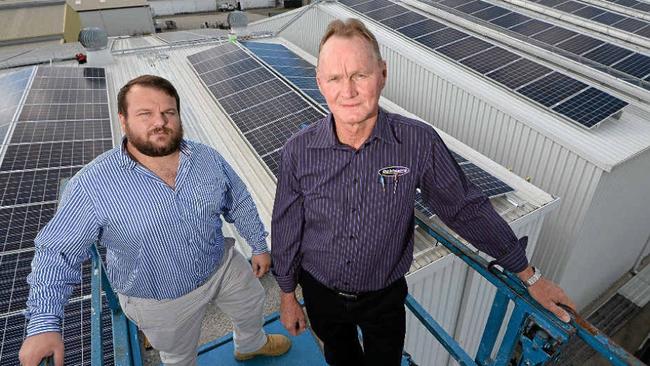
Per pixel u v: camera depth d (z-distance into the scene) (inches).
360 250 102.7
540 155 466.3
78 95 464.8
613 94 503.8
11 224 249.8
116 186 109.9
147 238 116.6
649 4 839.1
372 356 128.7
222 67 573.0
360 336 171.9
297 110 430.9
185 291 132.0
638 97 514.6
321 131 95.9
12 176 299.9
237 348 172.9
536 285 96.4
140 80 110.0
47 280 101.9
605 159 409.7
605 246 546.6
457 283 323.3
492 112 502.9
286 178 102.5
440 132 459.2
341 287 112.3
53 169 317.1
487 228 96.2
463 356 127.9
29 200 275.3
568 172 445.1
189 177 120.1
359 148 91.4
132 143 111.3
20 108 409.7
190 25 1895.9
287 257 115.9
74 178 109.7
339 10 798.5
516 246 96.9
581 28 755.4
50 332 96.6
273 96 470.3
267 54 629.6
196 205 121.4
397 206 97.4
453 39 647.8
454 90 546.6
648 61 577.6
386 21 735.7
